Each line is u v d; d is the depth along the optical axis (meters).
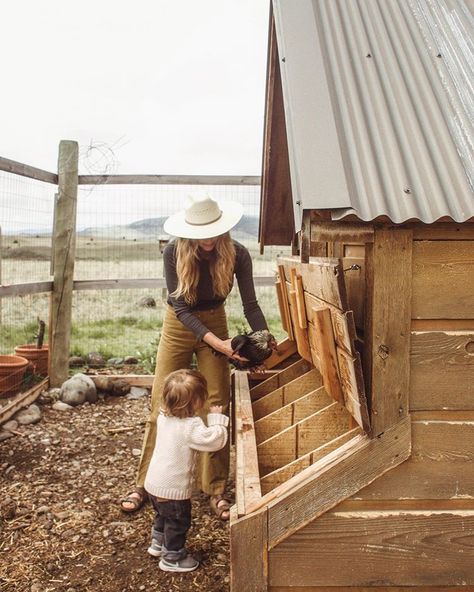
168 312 3.72
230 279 3.51
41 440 5.12
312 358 3.20
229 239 3.51
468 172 2.17
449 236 2.15
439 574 2.25
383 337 2.17
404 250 2.14
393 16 2.93
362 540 2.24
